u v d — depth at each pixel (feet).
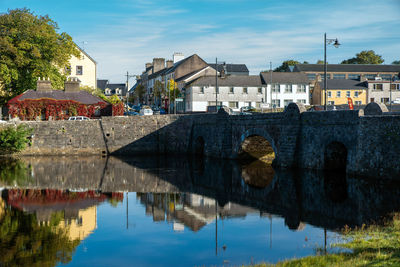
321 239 55.11
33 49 177.99
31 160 155.02
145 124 181.47
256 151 149.07
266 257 50.31
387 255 43.11
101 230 64.28
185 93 270.87
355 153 98.27
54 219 70.85
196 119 176.55
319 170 109.91
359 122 97.04
